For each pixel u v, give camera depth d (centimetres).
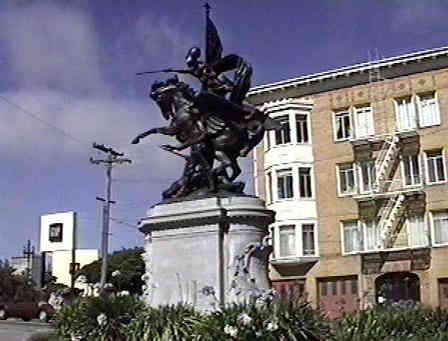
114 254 5606
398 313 1063
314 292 4222
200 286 1273
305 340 889
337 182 4297
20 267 7981
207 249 1289
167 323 1036
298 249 4269
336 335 908
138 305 1173
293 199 4325
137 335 1059
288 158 4366
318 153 4369
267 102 4566
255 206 1305
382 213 4119
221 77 1429
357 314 1020
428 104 4078
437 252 3909
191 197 1346
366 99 4259
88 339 1141
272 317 897
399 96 4153
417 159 4075
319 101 4419
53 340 1253
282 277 4341
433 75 4059
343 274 4166
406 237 4038
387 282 4047
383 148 4162
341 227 4244
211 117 1395
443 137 3981
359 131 4269
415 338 955
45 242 4394
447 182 3944
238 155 1402
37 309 3916
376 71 4222
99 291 1323
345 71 4294
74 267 4319
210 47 1433
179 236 1327
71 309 1212
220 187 1357
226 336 905
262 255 1295
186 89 1434
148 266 1374
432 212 3978
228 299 1246
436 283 3884
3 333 2600
